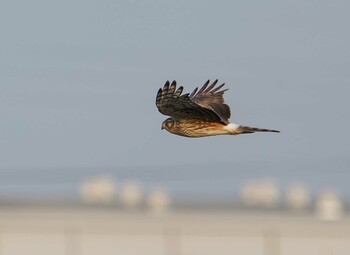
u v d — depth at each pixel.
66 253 42.12
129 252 42.25
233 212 43.88
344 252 43.97
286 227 43.72
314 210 44.66
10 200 43.56
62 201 43.94
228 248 43.34
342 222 43.88
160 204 43.47
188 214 43.03
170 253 42.81
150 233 42.56
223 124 26.53
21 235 41.94
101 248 42.28
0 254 41.81
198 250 42.62
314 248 43.47
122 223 42.34
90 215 42.25
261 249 43.38
